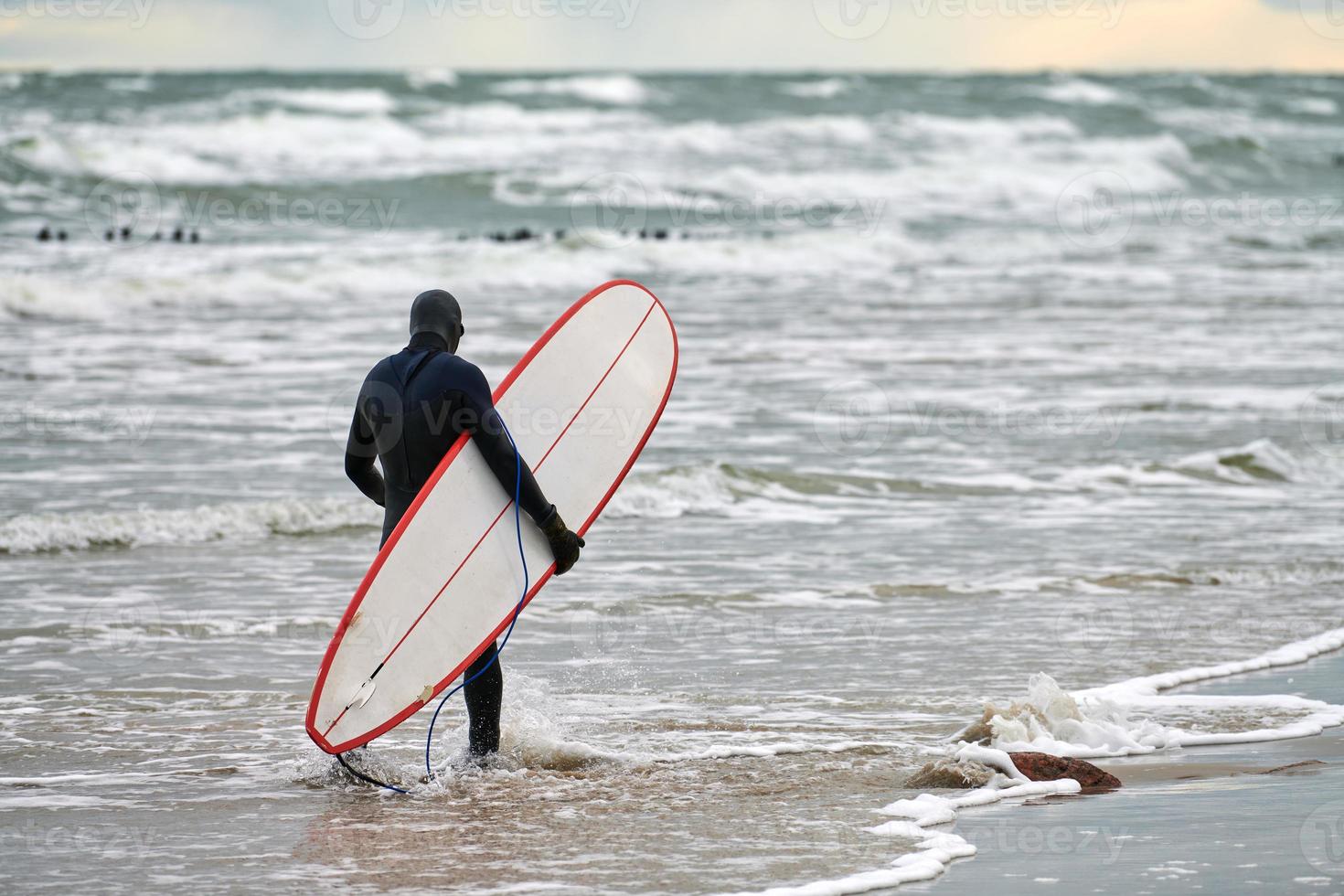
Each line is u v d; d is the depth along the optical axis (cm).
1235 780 1892
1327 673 2555
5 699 2311
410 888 1438
